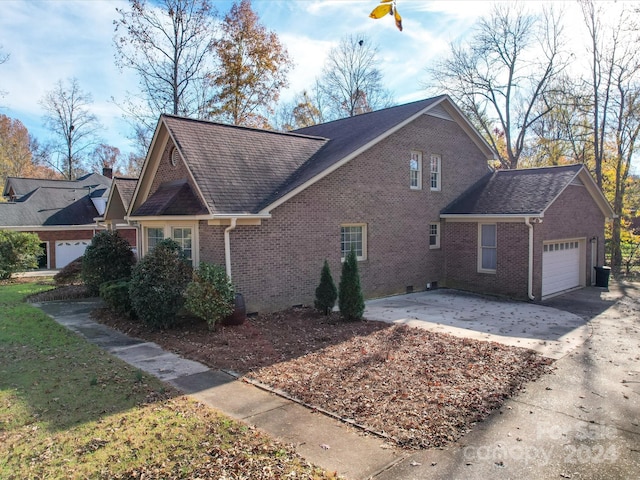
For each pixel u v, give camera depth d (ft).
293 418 19.25
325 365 26.07
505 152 116.98
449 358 27.48
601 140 85.15
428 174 56.34
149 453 16.10
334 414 19.60
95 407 20.33
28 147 187.11
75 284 61.67
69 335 34.06
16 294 55.67
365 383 23.20
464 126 61.16
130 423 18.61
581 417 19.53
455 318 39.96
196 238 39.75
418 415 19.43
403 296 52.13
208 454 16.03
